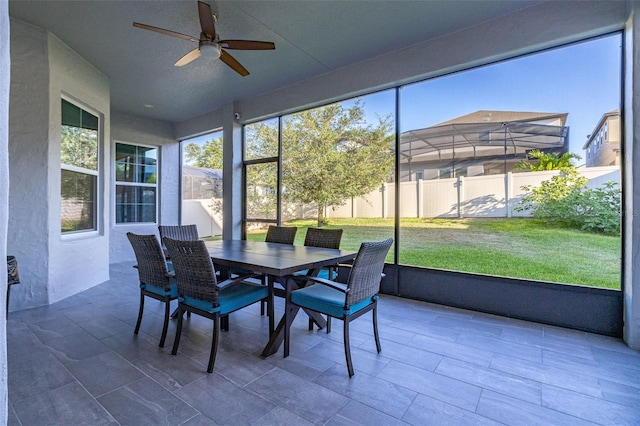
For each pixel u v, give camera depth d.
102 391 1.85
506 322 3.01
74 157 4.02
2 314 0.63
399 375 2.06
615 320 2.67
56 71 3.52
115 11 3.01
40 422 1.58
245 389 1.89
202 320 3.07
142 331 2.77
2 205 0.63
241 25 3.21
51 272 3.50
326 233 3.45
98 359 2.24
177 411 1.67
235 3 2.86
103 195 4.50
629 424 1.61
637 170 2.42
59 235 3.63
